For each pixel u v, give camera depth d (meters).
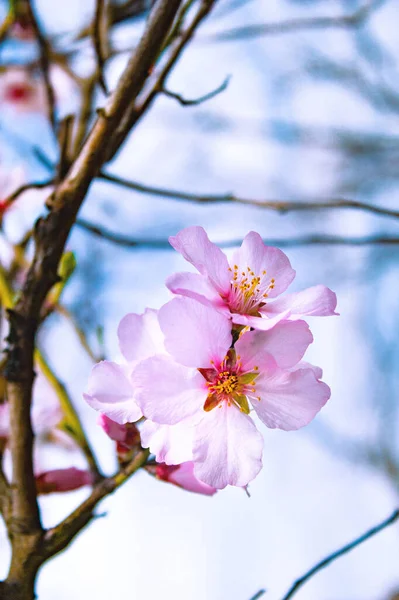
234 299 0.42
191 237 0.42
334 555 0.45
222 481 0.42
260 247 0.44
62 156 0.45
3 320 0.50
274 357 0.42
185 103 0.46
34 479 0.44
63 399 0.46
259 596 0.45
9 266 0.53
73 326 0.49
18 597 0.43
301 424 0.42
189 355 0.42
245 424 0.42
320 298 0.42
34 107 0.71
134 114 0.46
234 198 0.51
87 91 0.54
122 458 0.42
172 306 0.42
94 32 0.46
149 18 0.43
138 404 0.41
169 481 0.43
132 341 0.42
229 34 0.60
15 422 0.44
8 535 0.43
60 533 0.43
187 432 0.42
